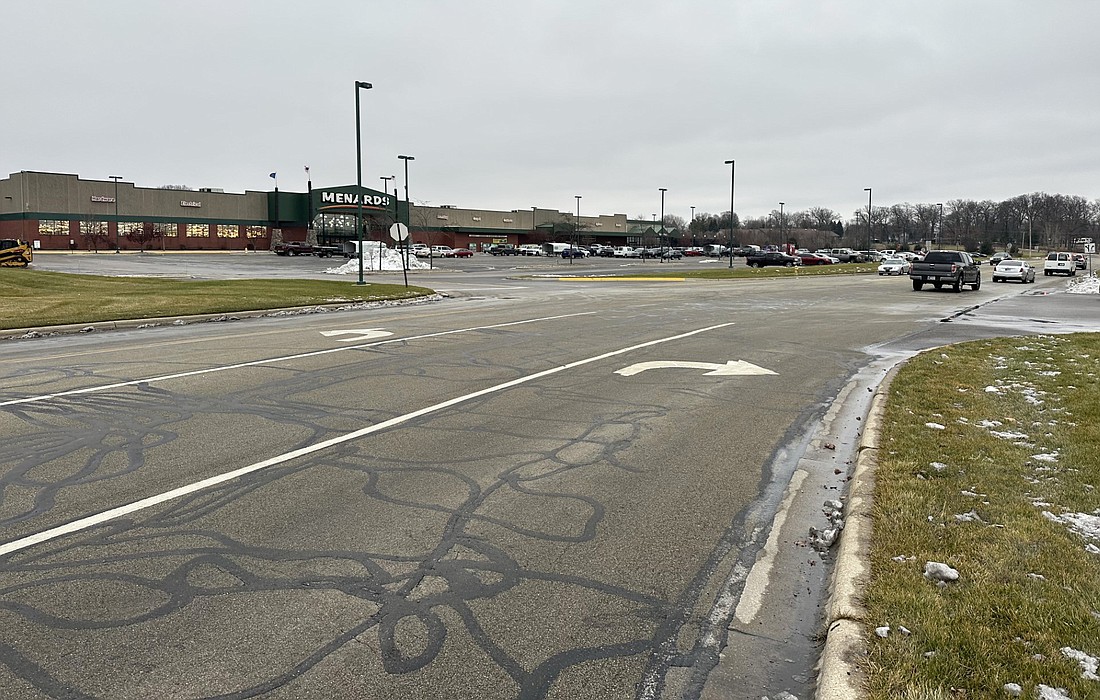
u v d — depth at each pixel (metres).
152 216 86.38
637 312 21.16
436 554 4.63
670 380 10.59
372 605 3.97
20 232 80.06
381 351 12.87
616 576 4.44
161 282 30.64
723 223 166.88
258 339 14.46
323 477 6.04
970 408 8.21
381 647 3.57
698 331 16.48
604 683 3.37
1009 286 40.00
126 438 7.08
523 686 3.32
